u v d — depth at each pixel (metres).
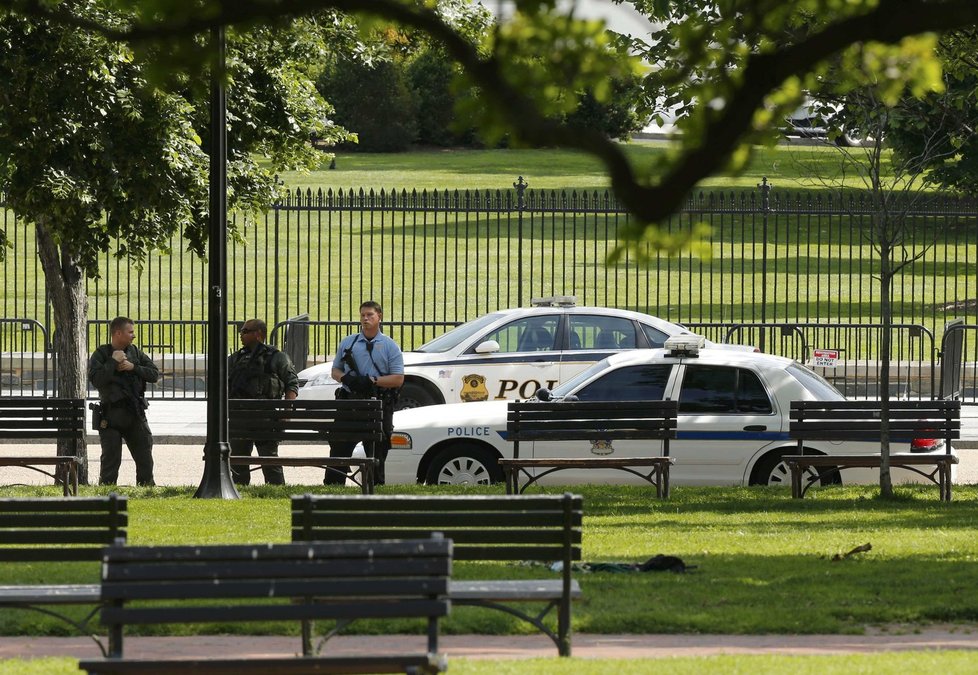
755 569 30.28
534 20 15.70
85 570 29.84
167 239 50.28
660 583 28.69
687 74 16.92
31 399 44.22
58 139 44.81
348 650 23.38
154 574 18.94
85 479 49.97
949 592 27.91
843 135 47.22
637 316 58.69
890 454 43.66
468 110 14.59
